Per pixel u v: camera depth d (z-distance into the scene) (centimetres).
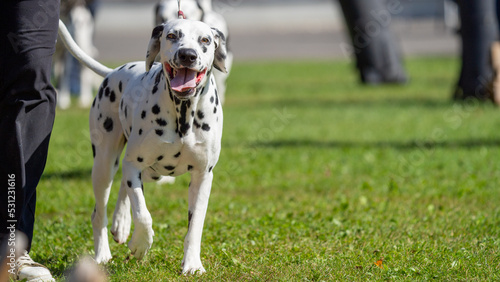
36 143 739
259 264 802
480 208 1136
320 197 1252
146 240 744
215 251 865
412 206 1159
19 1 710
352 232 969
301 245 905
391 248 880
